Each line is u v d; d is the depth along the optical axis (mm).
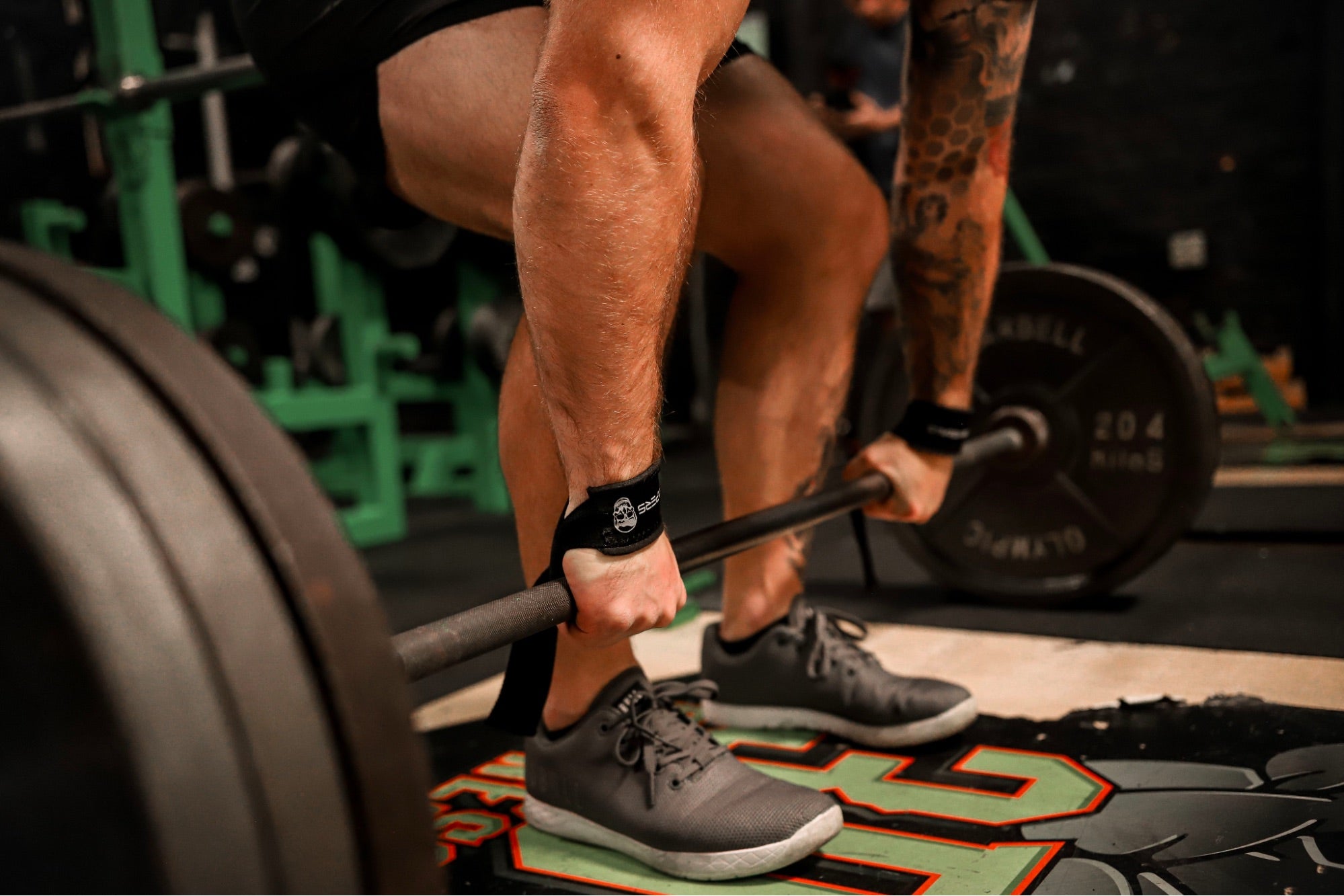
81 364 469
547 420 904
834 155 1178
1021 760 1210
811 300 1228
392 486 3314
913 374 1317
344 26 983
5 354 452
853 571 2324
